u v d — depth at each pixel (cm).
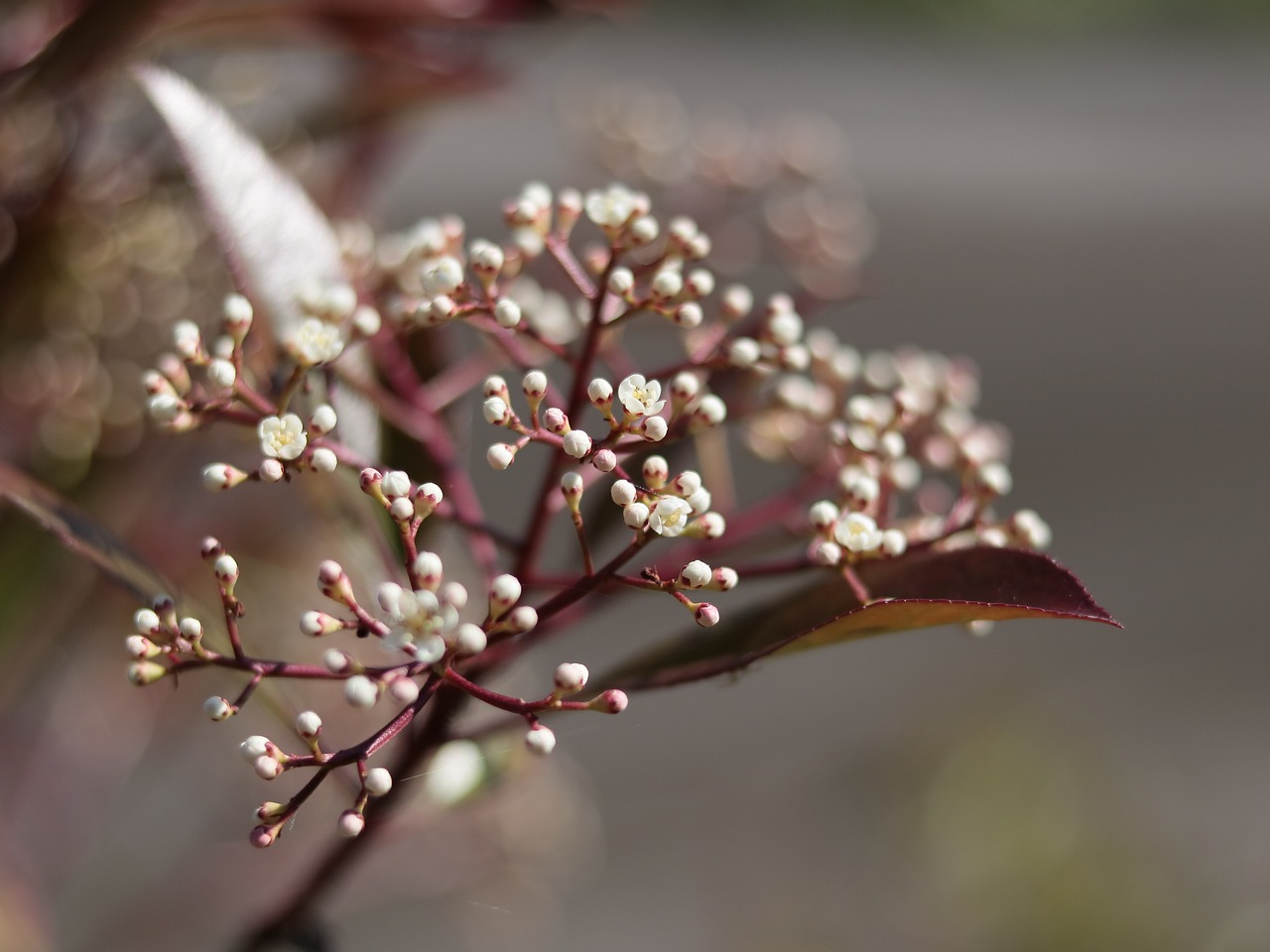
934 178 289
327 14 61
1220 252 285
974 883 147
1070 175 314
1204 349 249
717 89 300
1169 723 174
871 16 428
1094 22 499
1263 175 338
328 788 69
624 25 64
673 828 146
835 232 72
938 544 54
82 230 62
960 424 56
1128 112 381
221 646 51
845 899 145
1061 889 146
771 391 57
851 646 177
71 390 61
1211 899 152
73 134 61
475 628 47
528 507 135
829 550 51
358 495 55
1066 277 258
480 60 64
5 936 62
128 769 69
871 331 227
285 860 77
